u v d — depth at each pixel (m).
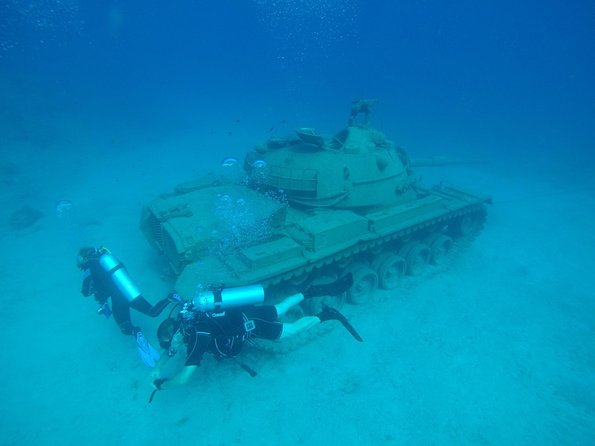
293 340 6.66
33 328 7.18
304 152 8.02
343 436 5.10
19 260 9.71
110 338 6.93
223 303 3.79
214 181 9.07
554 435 5.10
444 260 9.82
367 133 8.67
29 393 5.74
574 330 7.26
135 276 8.97
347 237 7.12
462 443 4.99
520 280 9.09
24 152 18.92
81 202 13.93
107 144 22.94
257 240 6.77
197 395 5.73
